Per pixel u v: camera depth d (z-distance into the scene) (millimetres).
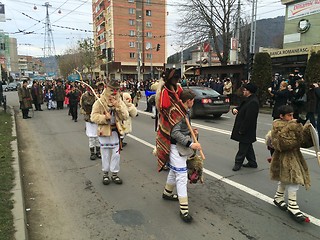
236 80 20594
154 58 67250
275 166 4039
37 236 3551
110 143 5109
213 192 4801
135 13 64750
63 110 17891
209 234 3570
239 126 5828
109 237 3529
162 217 3996
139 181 5344
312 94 9828
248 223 3816
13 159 6219
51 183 5301
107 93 4949
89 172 5906
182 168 3871
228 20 29766
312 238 3469
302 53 19047
